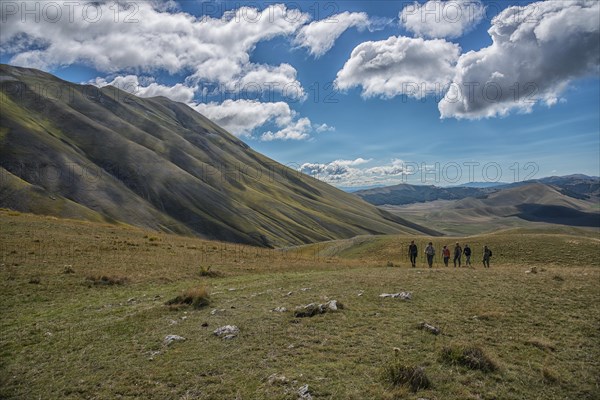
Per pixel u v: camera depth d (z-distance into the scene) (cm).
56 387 1041
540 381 1033
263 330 1423
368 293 2055
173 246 4306
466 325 1488
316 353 1195
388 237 8719
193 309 1777
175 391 984
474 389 972
